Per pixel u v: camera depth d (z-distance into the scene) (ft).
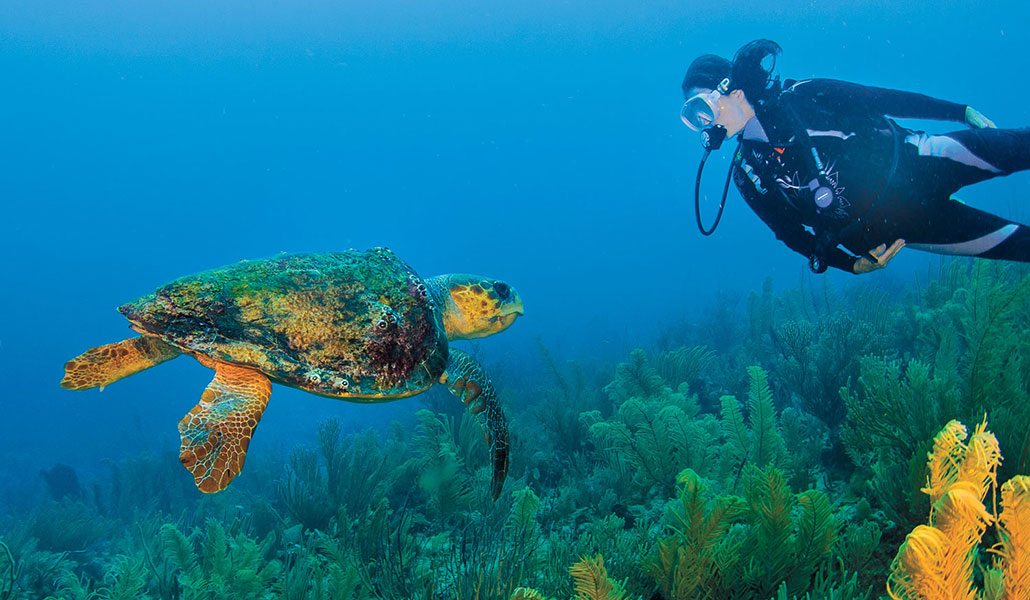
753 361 24.94
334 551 12.64
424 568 12.34
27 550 19.85
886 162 11.16
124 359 9.46
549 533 13.61
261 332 8.77
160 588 15.02
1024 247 11.44
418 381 9.55
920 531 4.75
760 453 13.38
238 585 12.39
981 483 5.07
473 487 16.65
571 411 21.45
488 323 13.76
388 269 10.66
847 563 9.29
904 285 41.04
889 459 11.71
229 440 7.81
